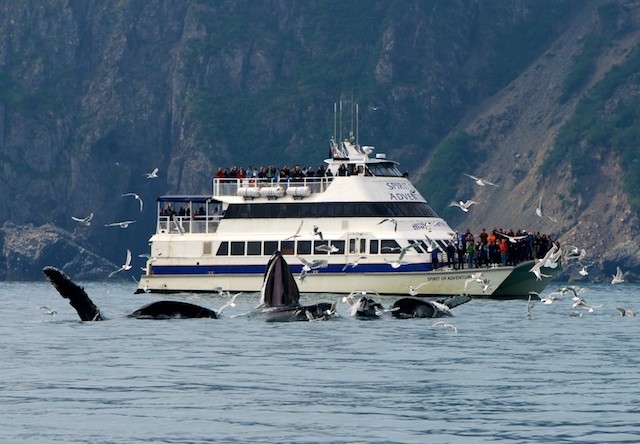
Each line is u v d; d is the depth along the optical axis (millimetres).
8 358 173000
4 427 122812
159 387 146625
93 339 199000
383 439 117875
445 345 192875
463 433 120438
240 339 198625
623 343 199875
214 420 126688
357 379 153500
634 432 120750
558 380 153375
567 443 116062
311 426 123750
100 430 121688
